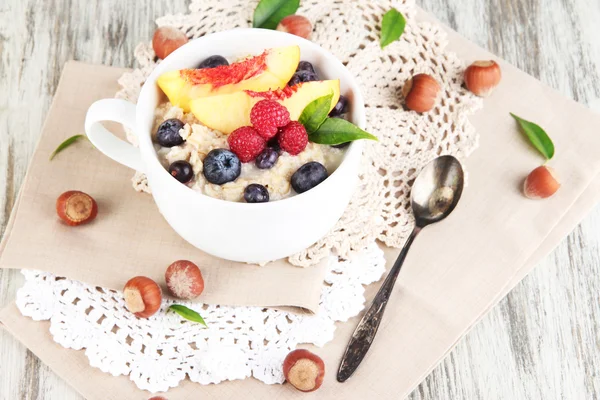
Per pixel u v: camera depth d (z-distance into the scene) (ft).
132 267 2.27
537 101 2.46
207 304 2.25
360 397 2.19
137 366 2.19
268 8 2.45
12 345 2.25
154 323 2.23
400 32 2.46
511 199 2.37
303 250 2.26
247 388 2.19
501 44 2.66
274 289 2.24
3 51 2.58
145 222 2.31
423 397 2.29
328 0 2.53
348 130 2.08
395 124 2.41
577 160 2.40
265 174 2.09
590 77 2.63
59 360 2.20
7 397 2.23
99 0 2.65
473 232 2.33
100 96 2.43
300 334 2.23
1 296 2.31
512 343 2.34
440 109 2.43
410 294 2.27
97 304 2.24
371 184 2.35
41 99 2.53
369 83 2.45
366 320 2.22
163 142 2.10
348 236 2.29
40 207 2.31
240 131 2.06
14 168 2.45
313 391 2.19
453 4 2.70
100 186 2.34
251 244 2.14
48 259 2.26
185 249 2.29
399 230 2.31
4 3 2.63
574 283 2.40
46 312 2.23
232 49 2.24
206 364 2.19
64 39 2.60
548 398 2.30
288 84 2.18
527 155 2.41
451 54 2.48
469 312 2.26
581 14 2.70
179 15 2.49
